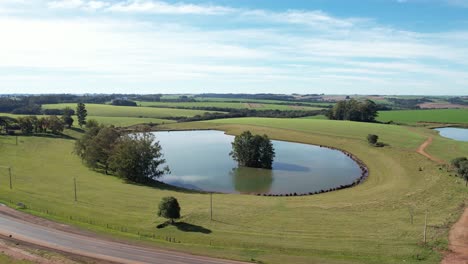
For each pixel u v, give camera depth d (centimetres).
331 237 4984
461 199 6462
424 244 4638
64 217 5747
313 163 11444
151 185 8819
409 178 8556
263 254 4450
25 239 4812
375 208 6288
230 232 5219
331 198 7369
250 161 10888
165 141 16188
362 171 10288
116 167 9206
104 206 6488
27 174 8844
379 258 4303
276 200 7150
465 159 8556
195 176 9931
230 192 8431
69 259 4209
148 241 4850
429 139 13812
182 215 5938
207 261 4241
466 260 4225
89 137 11231
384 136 14500
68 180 8500
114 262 4194
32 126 16300
